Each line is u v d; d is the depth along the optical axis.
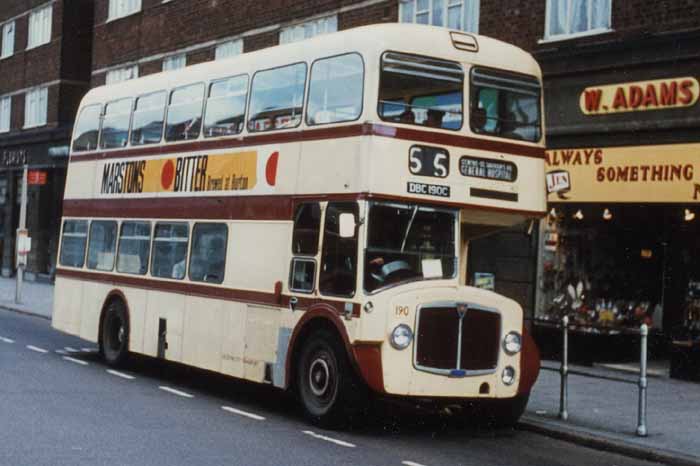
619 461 9.74
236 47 26.83
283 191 11.75
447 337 10.38
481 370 10.55
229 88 13.29
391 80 10.58
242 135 12.79
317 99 11.40
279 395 13.58
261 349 11.85
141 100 15.56
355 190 10.43
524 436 10.99
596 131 16.06
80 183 17.20
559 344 16.83
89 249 16.59
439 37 10.99
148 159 15.05
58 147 37.22
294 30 24.50
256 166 12.38
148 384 13.81
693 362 14.77
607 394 13.58
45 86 39.47
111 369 15.30
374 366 10.12
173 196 14.24
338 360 10.58
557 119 16.81
